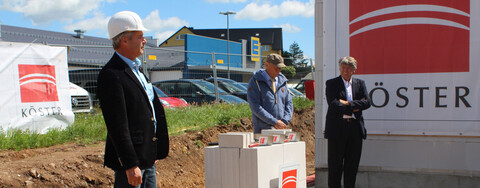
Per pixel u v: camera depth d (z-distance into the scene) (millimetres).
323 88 6363
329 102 5574
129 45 3336
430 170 6000
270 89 5551
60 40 39844
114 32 3311
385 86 6098
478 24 5691
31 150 6191
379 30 6090
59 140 6941
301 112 12500
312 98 9141
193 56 30750
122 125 3133
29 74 7621
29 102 7555
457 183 5895
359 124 5586
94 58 30609
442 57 5848
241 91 15828
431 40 5887
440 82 5871
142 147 3279
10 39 34250
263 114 5375
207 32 89250
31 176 5160
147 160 3314
